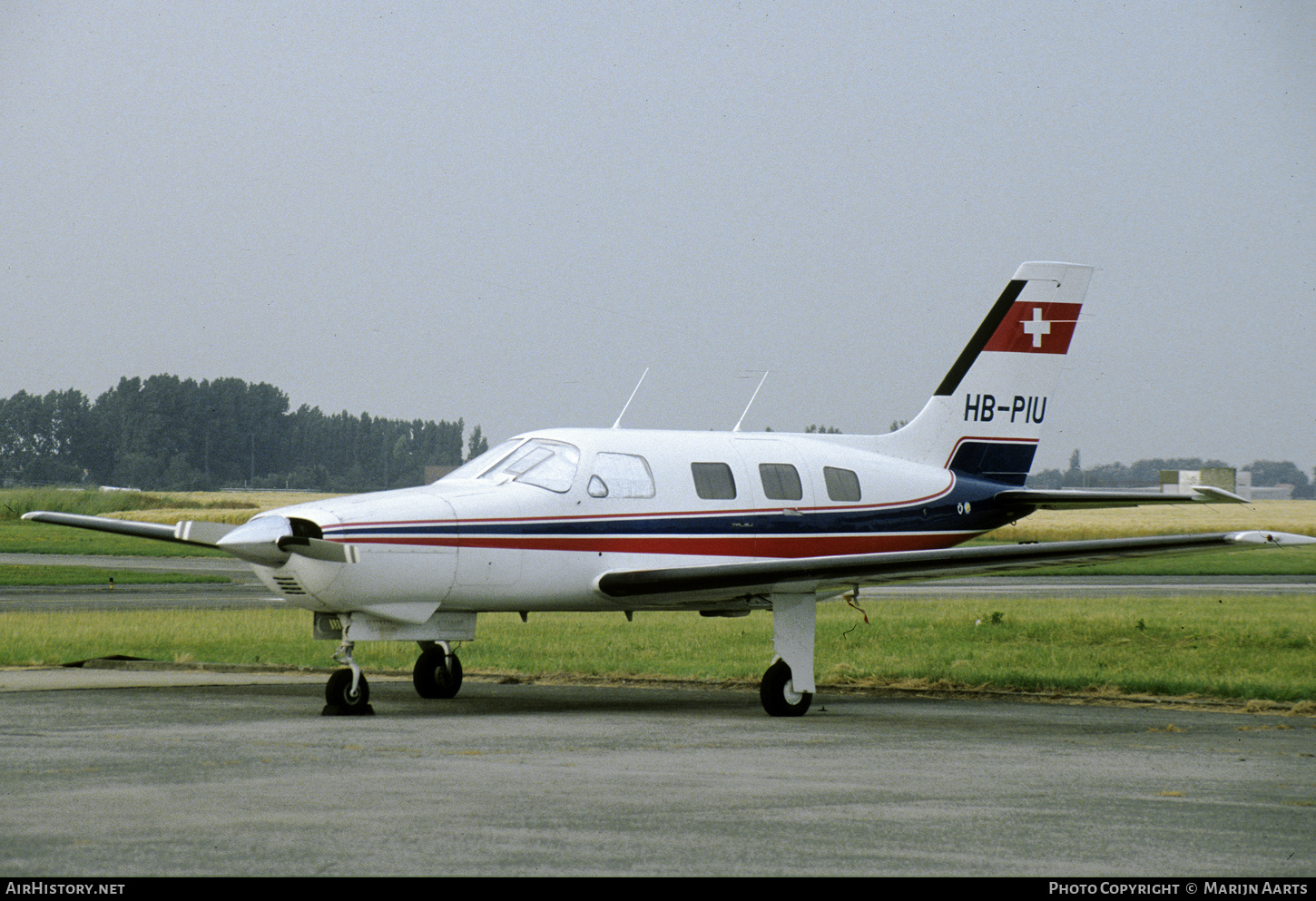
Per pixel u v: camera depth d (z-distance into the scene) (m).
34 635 65.06
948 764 28.11
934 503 49.75
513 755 28.86
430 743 30.78
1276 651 54.69
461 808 22.09
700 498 43.78
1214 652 54.25
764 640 63.88
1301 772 27.05
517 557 39.97
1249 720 37.41
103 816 21.12
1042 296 53.66
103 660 53.69
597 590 41.56
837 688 47.25
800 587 39.62
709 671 51.53
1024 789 24.64
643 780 25.31
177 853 18.52
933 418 51.94
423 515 38.50
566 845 19.28
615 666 52.78
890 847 19.45
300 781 24.75
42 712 36.88
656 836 20.00
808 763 28.06
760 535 44.84
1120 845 19.75
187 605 89.75
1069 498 51.12
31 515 41.44
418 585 38.38
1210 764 28.23
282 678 48.81
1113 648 56.97
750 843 19.59
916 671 50.16
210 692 43.19
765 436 47.34
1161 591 105.75
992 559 37.59
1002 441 53.06
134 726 33.69
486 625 72.75
